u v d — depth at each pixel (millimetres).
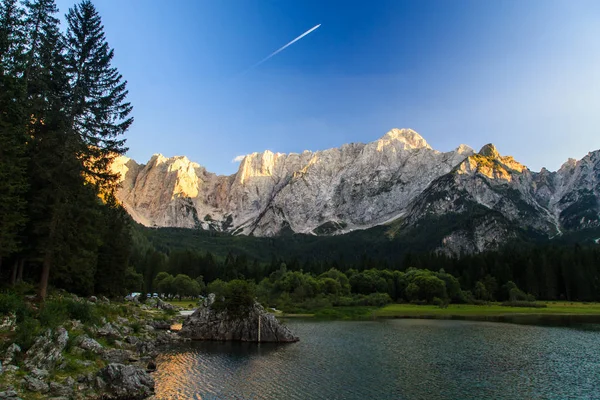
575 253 193000
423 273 174750
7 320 39562
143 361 48000
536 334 79562
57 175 53406
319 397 36156
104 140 61438
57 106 55875
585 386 40844
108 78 61281
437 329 87812
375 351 59500
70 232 56250
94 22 60594
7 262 60594
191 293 173125
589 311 133625
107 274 94625
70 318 50781
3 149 44688
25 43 50938
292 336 69000
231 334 69125
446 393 37969
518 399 36625
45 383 31031
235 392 37094
